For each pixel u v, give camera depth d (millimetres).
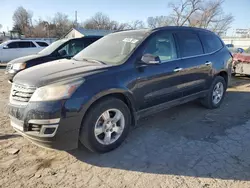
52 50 7562
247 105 5566
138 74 3430
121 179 2688
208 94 4984
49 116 2658
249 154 3229
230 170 2854
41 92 2725
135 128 4121
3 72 11797
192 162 3031
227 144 3520
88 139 2992
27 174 2764
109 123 3215
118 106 3234
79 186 2561
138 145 3484
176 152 3281
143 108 3633
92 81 2945
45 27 64875
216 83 5117
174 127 4176
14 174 2758
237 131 4004
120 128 3361
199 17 43938
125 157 3154
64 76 2920
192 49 4492
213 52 5008
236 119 4590
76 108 2773
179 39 4254
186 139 3691
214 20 44094
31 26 68625
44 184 2586
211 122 4426
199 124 4324
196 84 4543
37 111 2674
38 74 3027
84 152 3273
